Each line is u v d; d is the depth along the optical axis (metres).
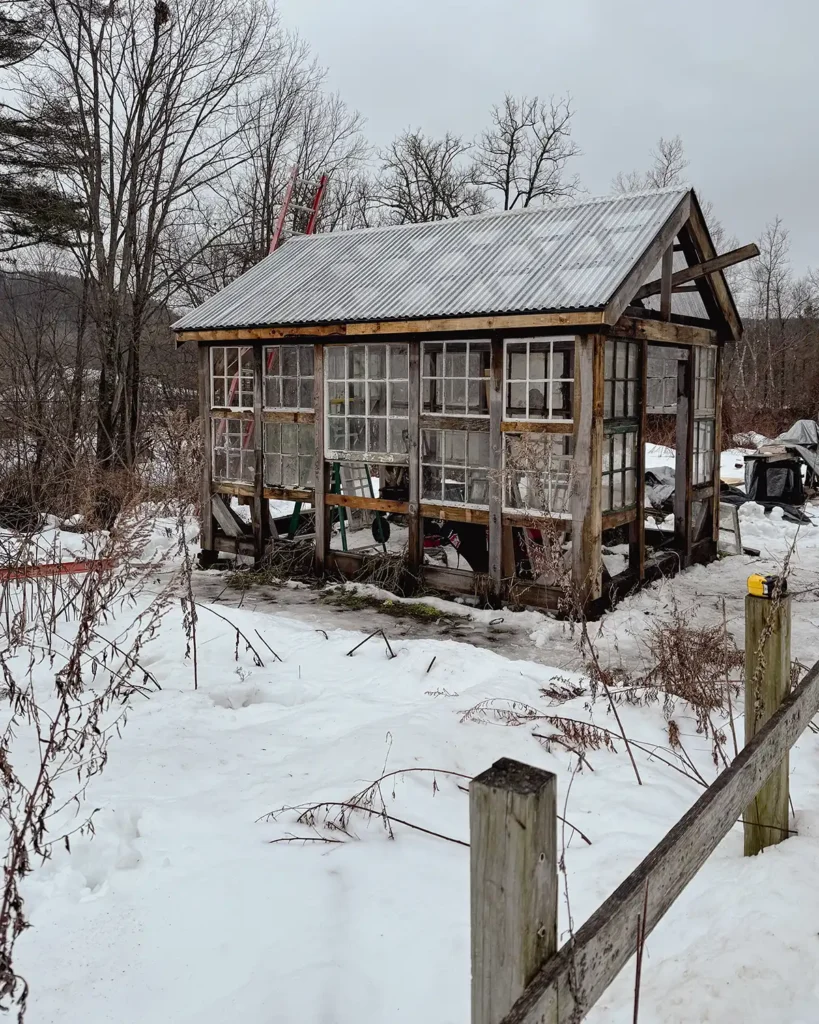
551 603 7.53
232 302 9.79
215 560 10.07
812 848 2.79
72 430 13.16
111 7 13.29
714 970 2.18
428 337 8.02
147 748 4.11
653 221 7.76
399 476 9.46
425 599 8.20
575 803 3.55
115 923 2.65
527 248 8.26
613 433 7.77
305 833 3.22
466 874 2.95
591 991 1.44
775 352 31.83
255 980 2.36
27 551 6.69
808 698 2.92
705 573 9.37
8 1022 2.22
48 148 14.38
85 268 14.16
